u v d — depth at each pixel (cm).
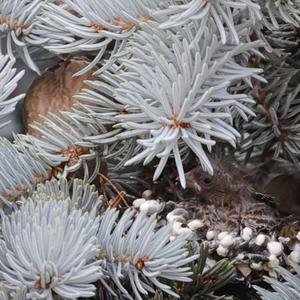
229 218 60
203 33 57
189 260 55
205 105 55
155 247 55
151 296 58
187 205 61
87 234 54
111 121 61
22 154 61
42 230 53
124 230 57
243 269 58
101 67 62
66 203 56
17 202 59
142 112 56
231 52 56
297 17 57
